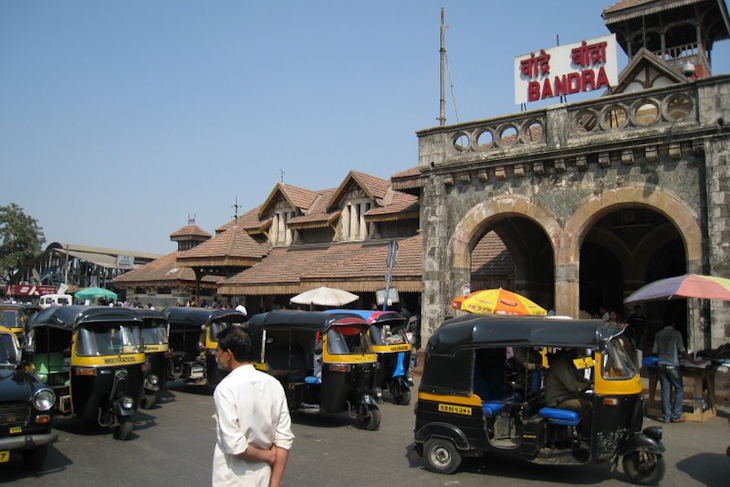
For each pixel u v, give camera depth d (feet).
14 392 25.20
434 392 27.30
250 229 103.14
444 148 56.03
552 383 26.63
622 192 46.26
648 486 24.49
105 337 33.60
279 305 84.94
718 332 41.01
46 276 182.80
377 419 35.32
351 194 88.28
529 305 43.06
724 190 41.70
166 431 34.40
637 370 26.43
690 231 43.16
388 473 26.43
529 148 51.03
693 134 43.19
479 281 68.49
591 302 68.44
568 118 49.37
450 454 26.25
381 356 42.93
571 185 48.80
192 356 52.54
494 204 52.85
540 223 50.14
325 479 25.39
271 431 13.24
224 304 100.58
